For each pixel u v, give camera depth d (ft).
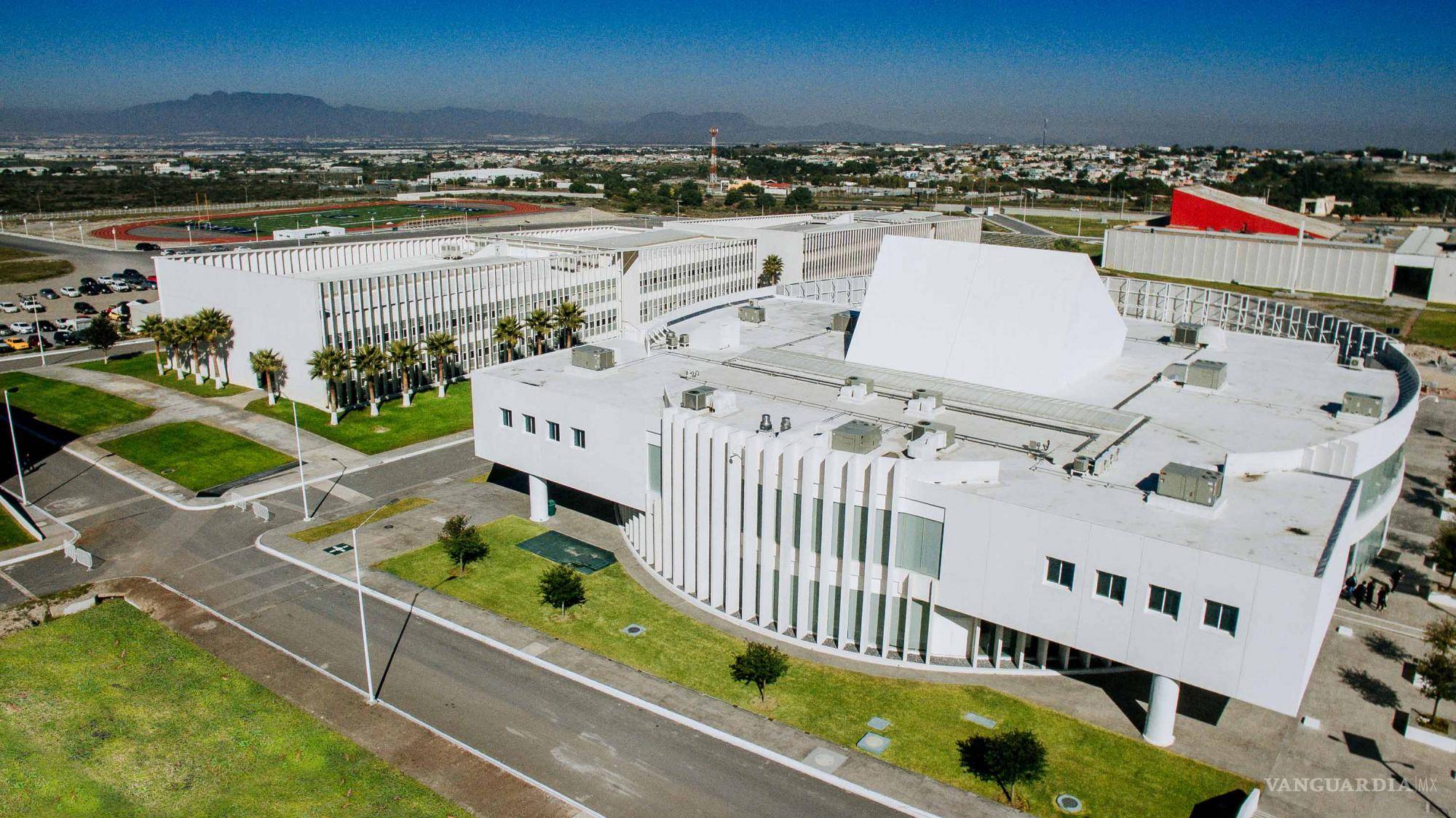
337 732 156.66
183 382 370.32
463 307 379.35
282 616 194.59
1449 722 156.04
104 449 295.69
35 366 398.42
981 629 175.42
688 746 153.69
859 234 584.40
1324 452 175.73
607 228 567.59
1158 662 146.00
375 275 343.87
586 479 223.51
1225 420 205.57
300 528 238.48
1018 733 141.08
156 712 161.99
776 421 201.87
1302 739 154.51
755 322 299.58
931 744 153.28
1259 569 132.98
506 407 235.40
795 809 139.23
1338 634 186.50
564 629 189.26
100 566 217.77
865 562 173.47
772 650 164.14
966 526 160.45
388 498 258.78
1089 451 184.85
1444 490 268.41
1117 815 137.08
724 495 187.11
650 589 205.87
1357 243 610.24
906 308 238.27
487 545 226.79
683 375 238.27
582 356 242.58
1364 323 510.58
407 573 213.87
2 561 219.41
